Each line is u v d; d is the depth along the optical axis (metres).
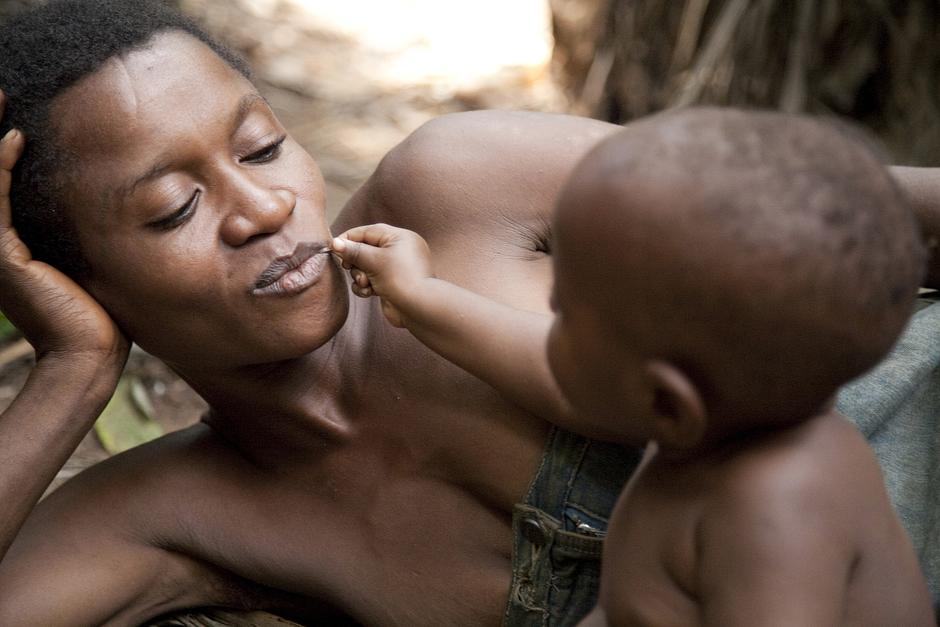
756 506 1.26
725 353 1.21
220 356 1.82
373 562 1.91
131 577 1.99
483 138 1.93
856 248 1.17
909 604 1.35
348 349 1.94
